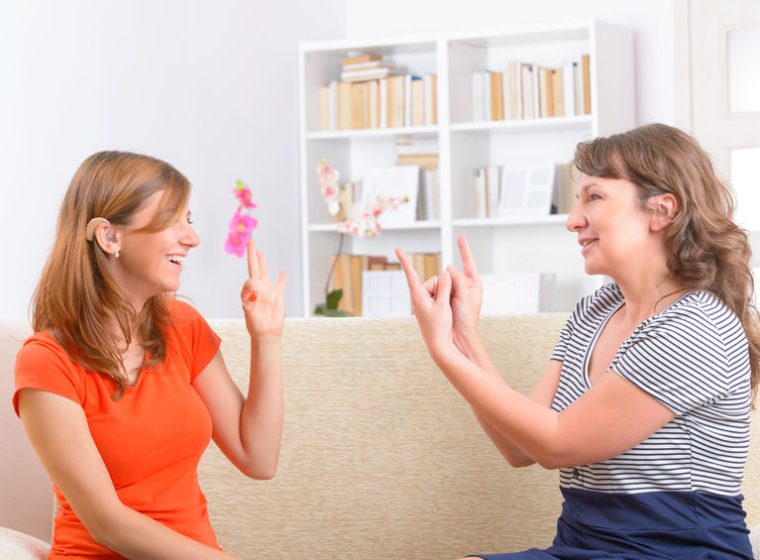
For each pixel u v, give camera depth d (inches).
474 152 222.2
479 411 64.3
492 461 78.3
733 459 62.6
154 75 185.9
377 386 79.7
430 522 78.3
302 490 79.4
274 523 79.5
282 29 224.1
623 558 60.4
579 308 72.2
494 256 228.7
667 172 63.3
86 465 63.2
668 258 64.0
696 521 61.4
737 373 61.7
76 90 167.5
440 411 78.9
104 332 66.2
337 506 79.0
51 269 67.3
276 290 72.8
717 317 61.9
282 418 73.3
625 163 64.3
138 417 66.2
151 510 66.6
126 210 66.8
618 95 209.9
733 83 209.0
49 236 161.5
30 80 158.4
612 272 65.7
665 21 214.7
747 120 207.6
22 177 156.7
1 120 153.5
